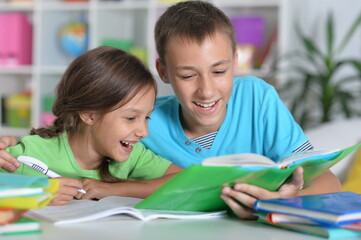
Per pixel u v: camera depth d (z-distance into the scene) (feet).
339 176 6.91
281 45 11.18
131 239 2.40
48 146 4.59
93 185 4.13
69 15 13.67
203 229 2.73
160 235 2.52
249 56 11.40
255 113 5.06
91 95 4.10
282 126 4.91
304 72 10.95
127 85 4.03
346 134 7.54
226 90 4.30
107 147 4.26
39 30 13.00
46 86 13.32
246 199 3.04
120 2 12.57
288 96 11.00
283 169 3.05
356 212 2.64
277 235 2.63
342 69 11.75
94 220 2.84
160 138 5.14
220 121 5.00
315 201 2.91
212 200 3.24
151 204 3.14
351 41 11.68
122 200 3.55
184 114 5.01
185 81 4.26
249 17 11.63
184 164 5.05
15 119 13.20
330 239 2.55
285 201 2.91
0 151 4.07
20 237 2.38
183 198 3.11
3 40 13.04
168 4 12.14
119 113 4.09
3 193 2.48
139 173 4.80
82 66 4.20
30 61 13.48
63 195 3.39
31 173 4.47
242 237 2.55
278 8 12.10
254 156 3.07
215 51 4.13
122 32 13.67
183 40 4.15
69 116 4.37
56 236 2.41
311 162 3.16
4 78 14.42
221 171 2.82
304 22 12.07
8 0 13.43
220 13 4.45
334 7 11.85
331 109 11.22
